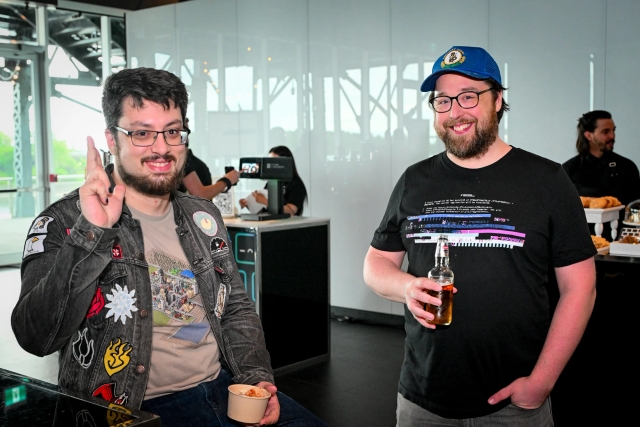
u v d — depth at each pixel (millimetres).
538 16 4652
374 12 5441
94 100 8414
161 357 1540
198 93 6828
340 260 5785
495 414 1743
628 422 2727
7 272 7504
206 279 1655
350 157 5680
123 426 999
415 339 1831
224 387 1609
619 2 4309
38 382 1216
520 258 1710
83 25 8219
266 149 6285
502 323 1708
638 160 4332
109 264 1481
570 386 2844
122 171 1524
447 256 1675
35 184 8031
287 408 1593
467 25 4984
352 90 5629
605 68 4402
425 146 5223
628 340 2717
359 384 3980
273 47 6137
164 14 7004
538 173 1745
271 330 4191
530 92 4750
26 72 7844
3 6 7578
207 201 1778
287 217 4551
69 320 1355
